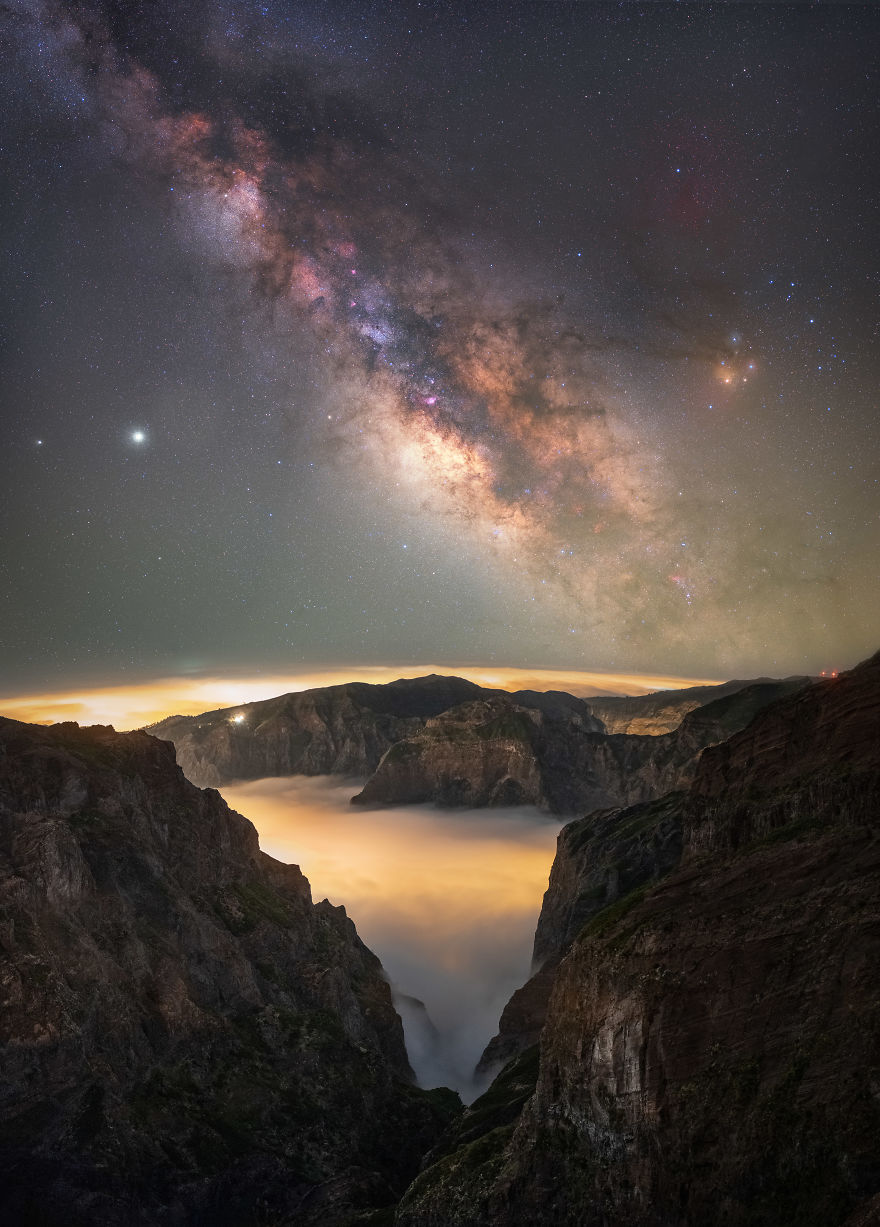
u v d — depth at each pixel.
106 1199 76.62
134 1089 87.12
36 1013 80.81
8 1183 75.19
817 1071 50.56
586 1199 59.09
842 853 57.50
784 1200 49.38
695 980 57.19
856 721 65.62
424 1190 70.50
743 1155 51.47
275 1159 88.19
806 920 55.28
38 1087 79.38
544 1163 62.84
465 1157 71.62
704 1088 54.47
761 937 56.16
